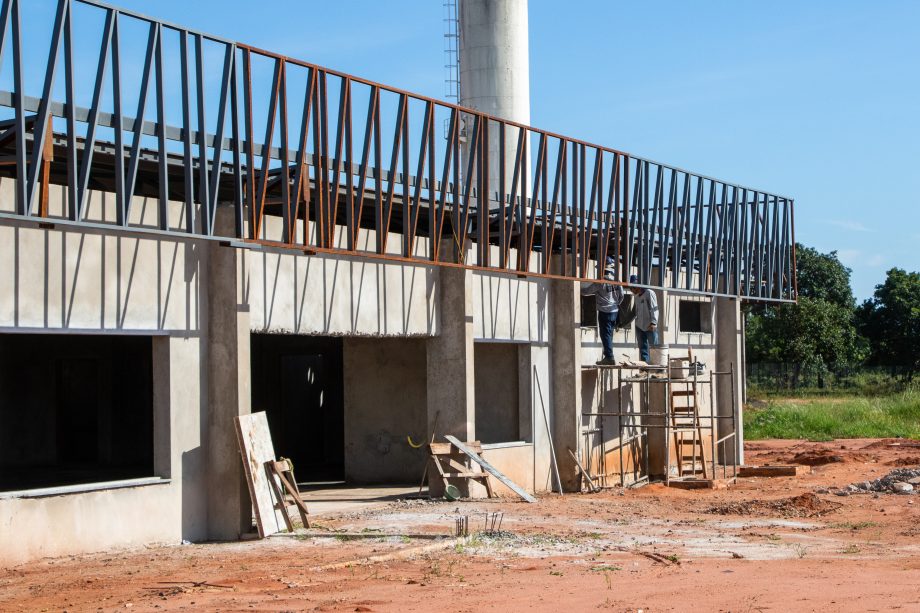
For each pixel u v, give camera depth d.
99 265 14.09
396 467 22.45
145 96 13.76
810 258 84.25
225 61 14.84
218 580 11.66
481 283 20.91
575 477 22.73
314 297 17.30
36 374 26.89
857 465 27.41
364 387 22.77
